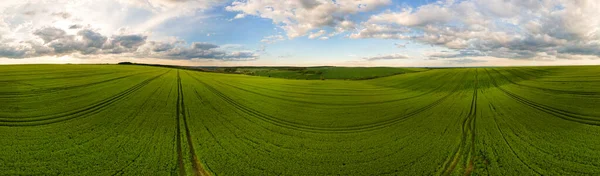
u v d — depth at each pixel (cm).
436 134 2416
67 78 4931
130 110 2992
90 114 2773
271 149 2048
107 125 2450
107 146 1986
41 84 4159
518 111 3109
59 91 3772
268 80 6856
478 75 6550
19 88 3775
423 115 3095
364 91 5103
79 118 2628
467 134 2395
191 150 2002
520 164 1783
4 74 4881
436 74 7338
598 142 2062
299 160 1869
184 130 2402
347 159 1897
